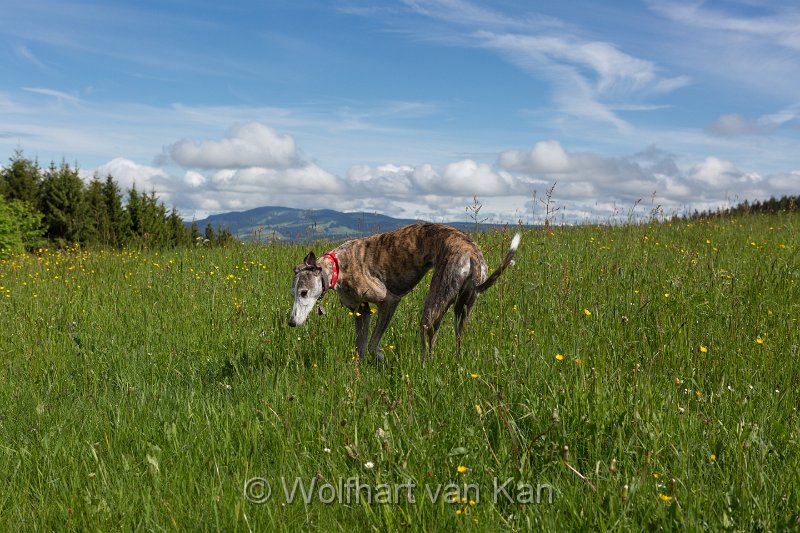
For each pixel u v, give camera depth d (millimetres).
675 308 6254
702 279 7414
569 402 3736
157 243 14852
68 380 5496
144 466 3613
